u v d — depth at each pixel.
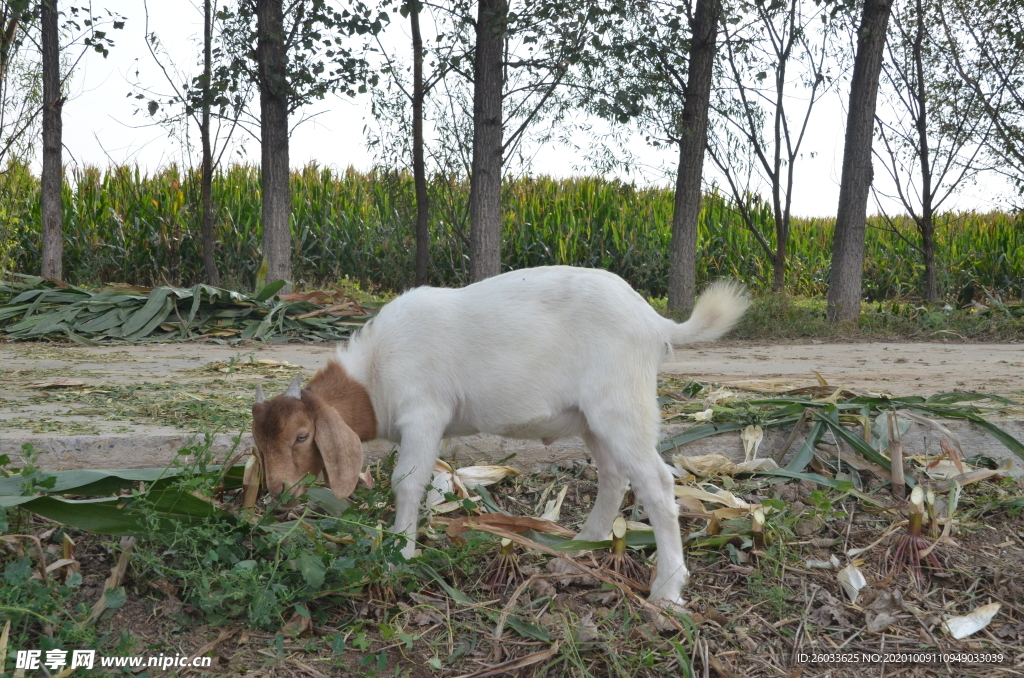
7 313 9.75
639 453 3.33
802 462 4.56
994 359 8.89
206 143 14.70
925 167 14.98
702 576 3.62
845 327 12.23
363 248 18.53
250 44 12.84
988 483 4.52
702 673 2.98
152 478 3.59
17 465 4.22
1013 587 3.58
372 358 3.58
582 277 3.50
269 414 3.19
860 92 12.43
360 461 3.27
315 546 3.27
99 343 9.03
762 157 15.10
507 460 4.61
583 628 3.09
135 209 18.00
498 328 3.46
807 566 3.68
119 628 3.02
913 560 3.70
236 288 15.27
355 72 12.56
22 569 2.96
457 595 3.30
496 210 12.51
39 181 17.47
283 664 2.90
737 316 3.60
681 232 13.16
